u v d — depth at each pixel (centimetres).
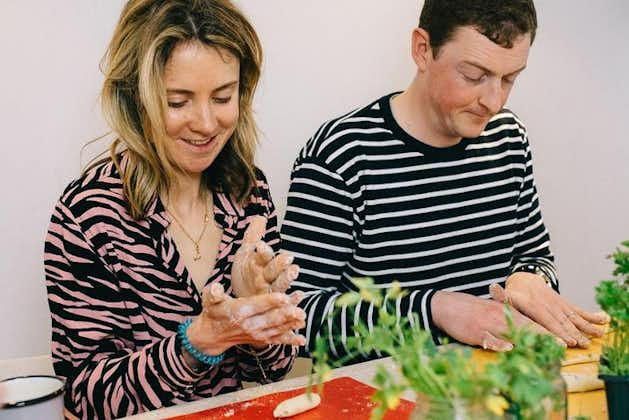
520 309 158
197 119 137
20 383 119
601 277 290
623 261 114
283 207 231
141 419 120
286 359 154
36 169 202
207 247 154
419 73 175
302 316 121
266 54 221
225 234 154
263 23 219
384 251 179
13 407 108
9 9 193
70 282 144
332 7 229
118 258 145
